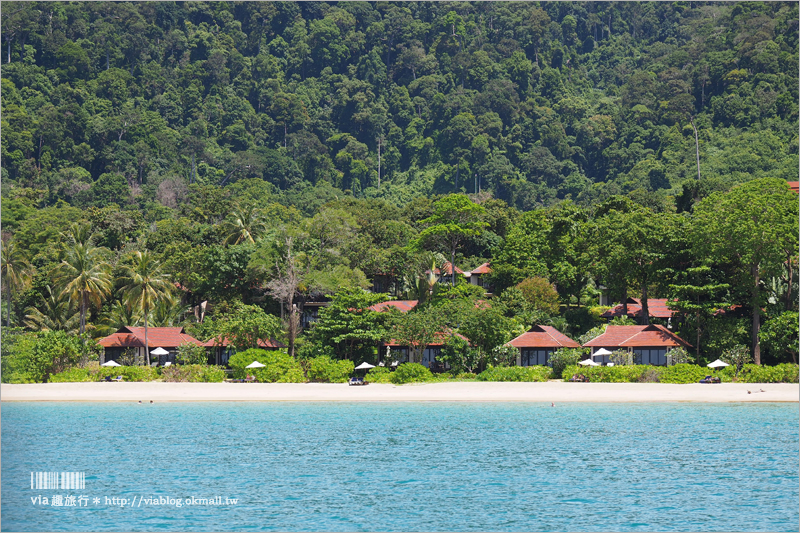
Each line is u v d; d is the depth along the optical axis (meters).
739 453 190.12
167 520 142.00
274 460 184.62
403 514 144.00
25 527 139.62
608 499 152.62
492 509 146.62
